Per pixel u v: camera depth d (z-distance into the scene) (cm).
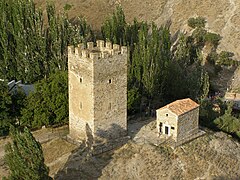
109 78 7888
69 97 8338
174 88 10819
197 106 8825
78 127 8281
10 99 8706
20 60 11231
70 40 11506
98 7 18188
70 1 18625
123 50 7981
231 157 8769
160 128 8681
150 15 17662
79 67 7888
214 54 14362
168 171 7981
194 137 8881
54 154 7988
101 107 7919
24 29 11300
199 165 8300
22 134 6800
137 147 8200
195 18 16412
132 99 9725
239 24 15900
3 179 6384
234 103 11469
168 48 11862
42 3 18338
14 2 11388
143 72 10394
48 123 8950
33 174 6306
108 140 8194
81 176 7469
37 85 9231
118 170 7725
